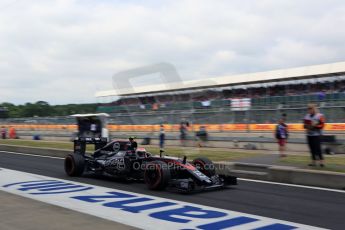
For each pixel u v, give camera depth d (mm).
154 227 6148
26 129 39625
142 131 19594
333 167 11188
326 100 22984
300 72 28906
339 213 7094
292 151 18547
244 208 7504
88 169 11812
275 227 6172
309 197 8531
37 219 6266
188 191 8805
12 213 6664
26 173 12820
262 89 30703
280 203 7938
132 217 6797
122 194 8961
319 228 6125
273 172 10945
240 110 23406
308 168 11078
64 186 10141
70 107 40000
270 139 19875
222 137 21516
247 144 20609
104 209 7422
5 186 10219
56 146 22281
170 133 18641
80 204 7879
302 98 24453
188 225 6277
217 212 7180
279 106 23031
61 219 6254
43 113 50344
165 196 8695
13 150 23000
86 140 12250
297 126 20984
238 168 12117
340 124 20094
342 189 9516
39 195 8867
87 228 5727
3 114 52188
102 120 17375
